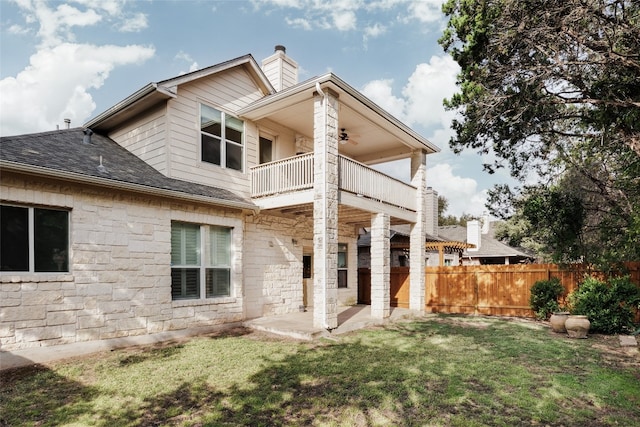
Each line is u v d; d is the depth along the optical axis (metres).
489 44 8.02
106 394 4.94
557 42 7.31
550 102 8.25
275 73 12.95
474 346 7.74
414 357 6.80
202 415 4.30
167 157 9.30
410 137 12.28
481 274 13.53
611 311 9.14
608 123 7.73
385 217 11.31
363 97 9.80
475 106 9.00
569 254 11.16
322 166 9.13
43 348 6.43
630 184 9.27
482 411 4.43
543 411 4.43
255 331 9.27
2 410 4.44
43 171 6.33
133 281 7.80
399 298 14.95
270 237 11.25
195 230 9.29
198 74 9.91
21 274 6.31
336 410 4.45
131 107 9.88
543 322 11.17
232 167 10.90
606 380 5.55
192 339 8.28
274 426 4.04
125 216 7.77
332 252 9.18
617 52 6.84
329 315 8.97
